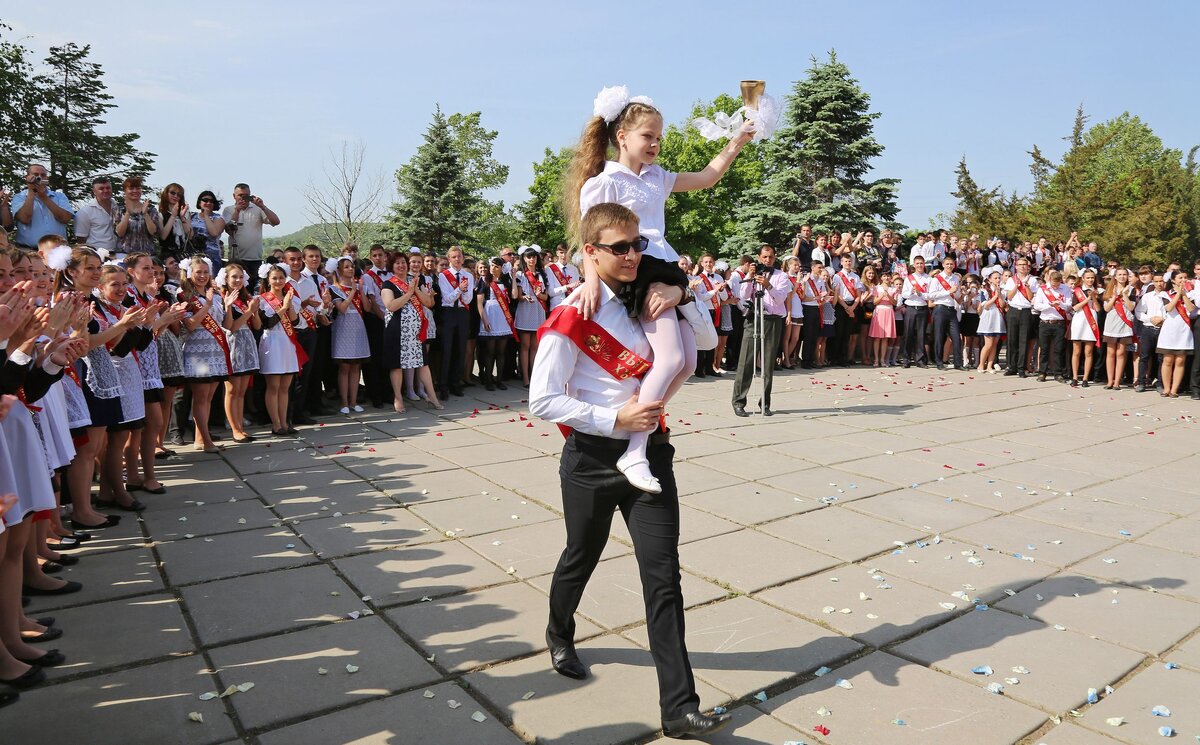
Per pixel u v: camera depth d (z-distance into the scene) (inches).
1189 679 127.0
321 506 218.1
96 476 257.1
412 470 259.3
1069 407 404.5
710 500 225.8
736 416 363.9
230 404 301.9
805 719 113.9
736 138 130.0
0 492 122.0
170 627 142.6
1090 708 117.9
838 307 567.5
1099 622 147.9
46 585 157.2
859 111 1165.1
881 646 137.3
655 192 115.6
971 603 155.9
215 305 290.0
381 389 389.7
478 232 1712.6
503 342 448.8
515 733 110.3
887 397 427.2
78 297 141.4
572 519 113.3
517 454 284.2
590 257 106.4
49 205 335.3
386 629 142.4
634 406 102.3
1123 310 462.9
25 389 129.4
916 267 564.4
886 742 108.2
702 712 105.6
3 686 120.6
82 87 945.5
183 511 213.2
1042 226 1373.0
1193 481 253.8
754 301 355.3
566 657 125.5
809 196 1187.9
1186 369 478.9
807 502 224.7
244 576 167.3
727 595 159.2
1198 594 161.8
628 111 114.9
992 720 113.9
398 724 111.7
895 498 229.9
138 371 214.1
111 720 112.1
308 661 130.2
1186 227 1505.9
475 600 155.3
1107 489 243.0
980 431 335.6
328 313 355.9
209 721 112.0
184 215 364.8
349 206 1144.2
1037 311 504.1
